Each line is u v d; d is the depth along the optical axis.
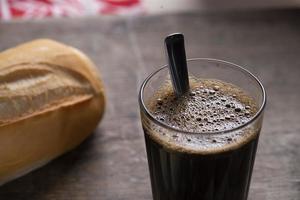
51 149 0.43
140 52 0.55
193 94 0.36
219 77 0.38
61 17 0.60
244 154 0.34
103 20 0.59
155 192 0.38
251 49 0.56
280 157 0.44
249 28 0.58
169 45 0.35
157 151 0.35
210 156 0.33
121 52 0.55
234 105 0.36
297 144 0.45
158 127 0.34
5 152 0.40
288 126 0.47
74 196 0.42
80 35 0.57
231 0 0.66
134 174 0.44
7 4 0.66
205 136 0.33
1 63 0.42
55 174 0.44
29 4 0.66
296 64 0.54
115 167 0.44
